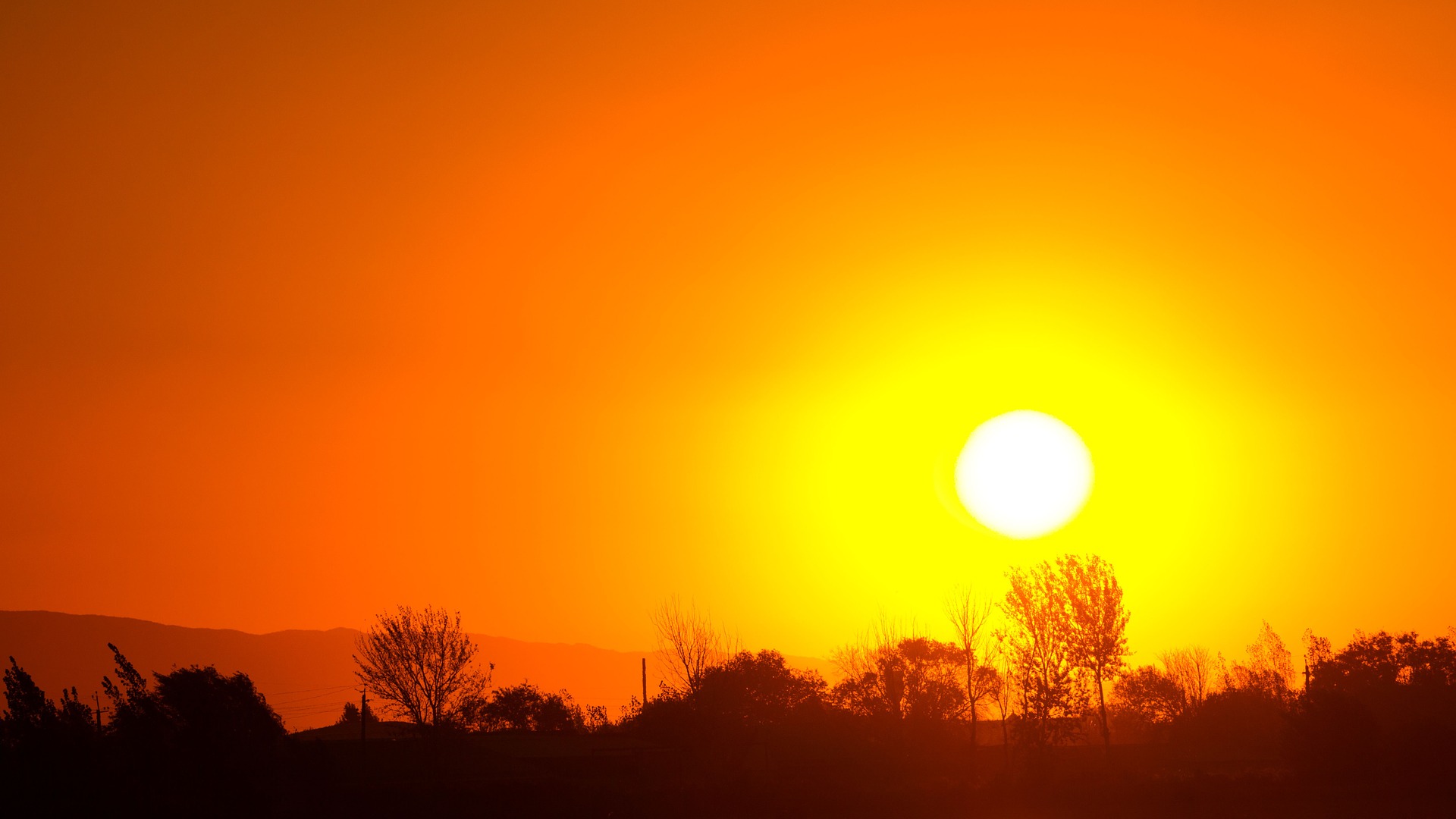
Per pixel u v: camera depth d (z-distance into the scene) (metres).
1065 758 66.69
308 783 52.91
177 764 49.38
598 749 73.06
